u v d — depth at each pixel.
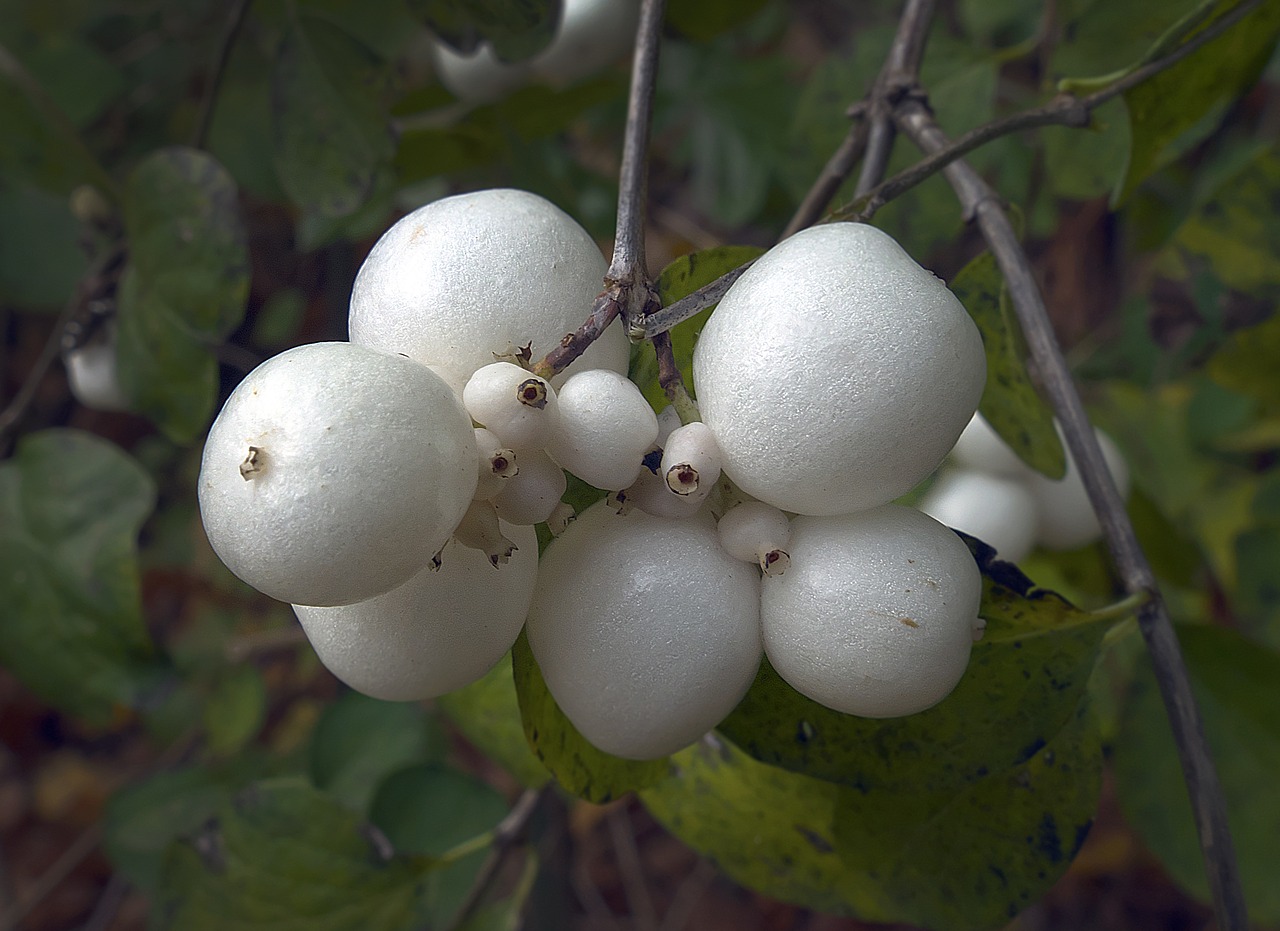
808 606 0.08
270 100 0.12
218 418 0.07
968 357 0.07
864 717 0.09
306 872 0.11
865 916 0.10
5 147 0.14
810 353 0.07
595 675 0.08
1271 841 0.11
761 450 0.07
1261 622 0.15
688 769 0.10
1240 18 0.10
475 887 0.12
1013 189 0.15
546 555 0.08
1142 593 0.09
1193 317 0.13
